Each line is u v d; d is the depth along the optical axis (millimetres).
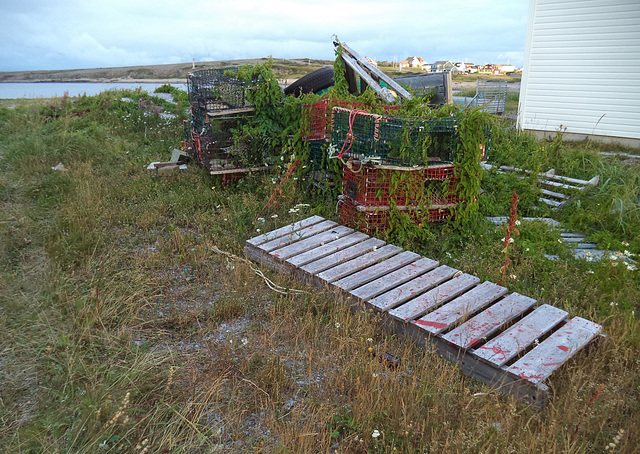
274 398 3324
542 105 14148
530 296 4859
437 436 2811
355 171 6160
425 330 3889
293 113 8297
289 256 5371
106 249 5699
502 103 19500
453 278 4832
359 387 3330
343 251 5492
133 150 11039
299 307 4590
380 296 4465
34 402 3164
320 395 3352
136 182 8344
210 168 8328
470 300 4352
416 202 6172
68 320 4059
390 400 3229
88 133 11883
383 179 6020
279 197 7438
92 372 3424
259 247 5594
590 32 12750
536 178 8273
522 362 3453
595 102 13125
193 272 5352
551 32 13438
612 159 9875
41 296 4414
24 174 8289
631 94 12469
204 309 4535
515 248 5875
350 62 8852
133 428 2889
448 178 6289
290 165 7863
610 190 7836
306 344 4020
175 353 3816
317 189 7789
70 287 4645
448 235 6262
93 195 7301
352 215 6367
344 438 2969
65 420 2965
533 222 6695
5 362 3539
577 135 13664
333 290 4672
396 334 4230
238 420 3062
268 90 8250
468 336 3754
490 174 8641
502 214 7406
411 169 5926
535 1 13500
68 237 5766
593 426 3004
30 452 2736
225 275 5254
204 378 3496
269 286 5035
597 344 3920
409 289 4586
